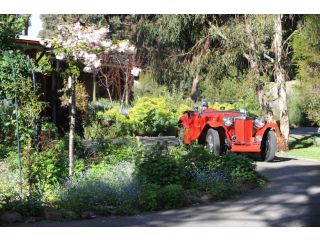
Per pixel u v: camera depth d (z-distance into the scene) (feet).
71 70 29.48
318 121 60.49
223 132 42.24
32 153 27.37
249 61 54.03
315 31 52.42
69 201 23.81
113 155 33.01
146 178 28.12
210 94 71.41
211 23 54.44
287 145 53.93
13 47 37.24
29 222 21.79
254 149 41.73
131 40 104.06
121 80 86.07
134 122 64.28
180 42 60.64
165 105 71.20
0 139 39.22
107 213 23.47
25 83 29.86
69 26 29.45
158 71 77.46
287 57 56.54
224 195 27.32
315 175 35.53
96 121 57.21
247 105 61.21
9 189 25.32
